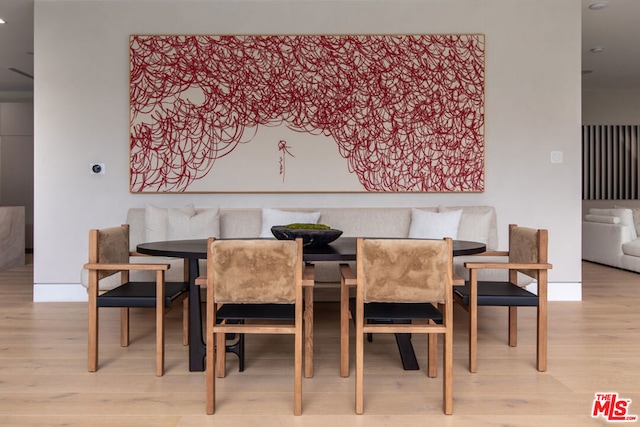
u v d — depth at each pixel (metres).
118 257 2.62
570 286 4.10
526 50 4.10
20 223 6.15
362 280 1.90
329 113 4.07
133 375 2.28
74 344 2.77
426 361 2.51
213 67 4.05
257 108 4.07
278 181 4.09
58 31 4.04
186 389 2.10
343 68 4.07
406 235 3.89
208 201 4.11
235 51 4.05
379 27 4.10
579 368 2.36
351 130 4.08
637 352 2.62
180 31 4.07
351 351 2.70
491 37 4.11
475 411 1.87
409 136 4.08
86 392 2.06
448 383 1.85
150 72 4.03
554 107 4.11
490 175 4.12
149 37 4.03
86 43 4.05
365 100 4.07
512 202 4.12
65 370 2.33
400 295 1.90
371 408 1.91
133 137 4.03
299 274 1.88
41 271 4.06
